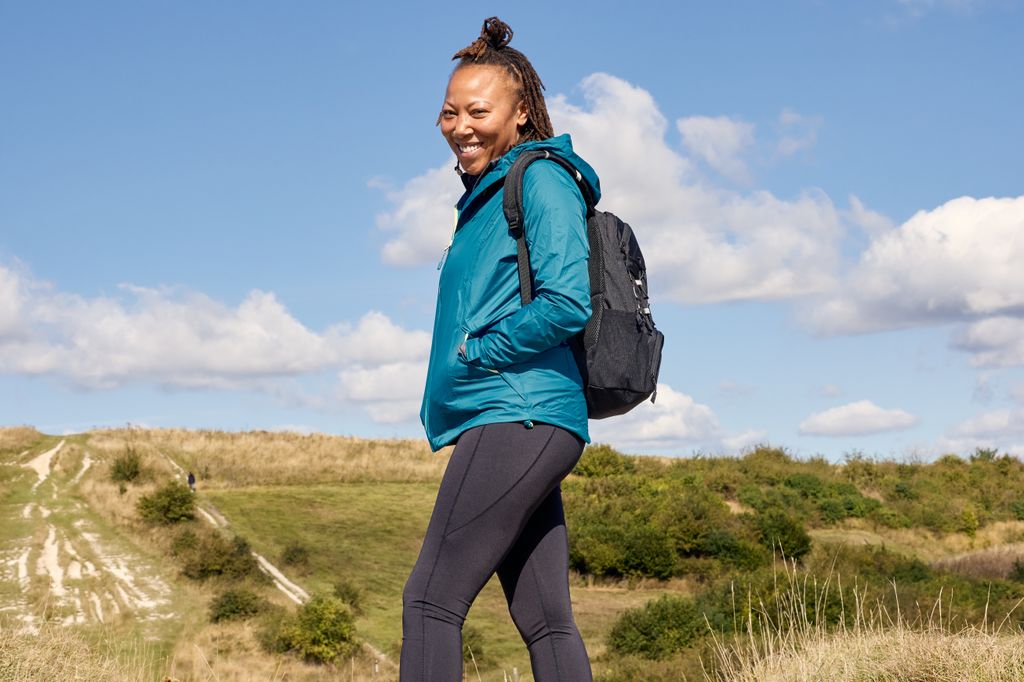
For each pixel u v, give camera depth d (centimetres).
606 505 3772
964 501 4294
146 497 3766
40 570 2873
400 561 3566
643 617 1847
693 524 3341
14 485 4372
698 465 4928
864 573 2442
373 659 2338
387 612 2884
